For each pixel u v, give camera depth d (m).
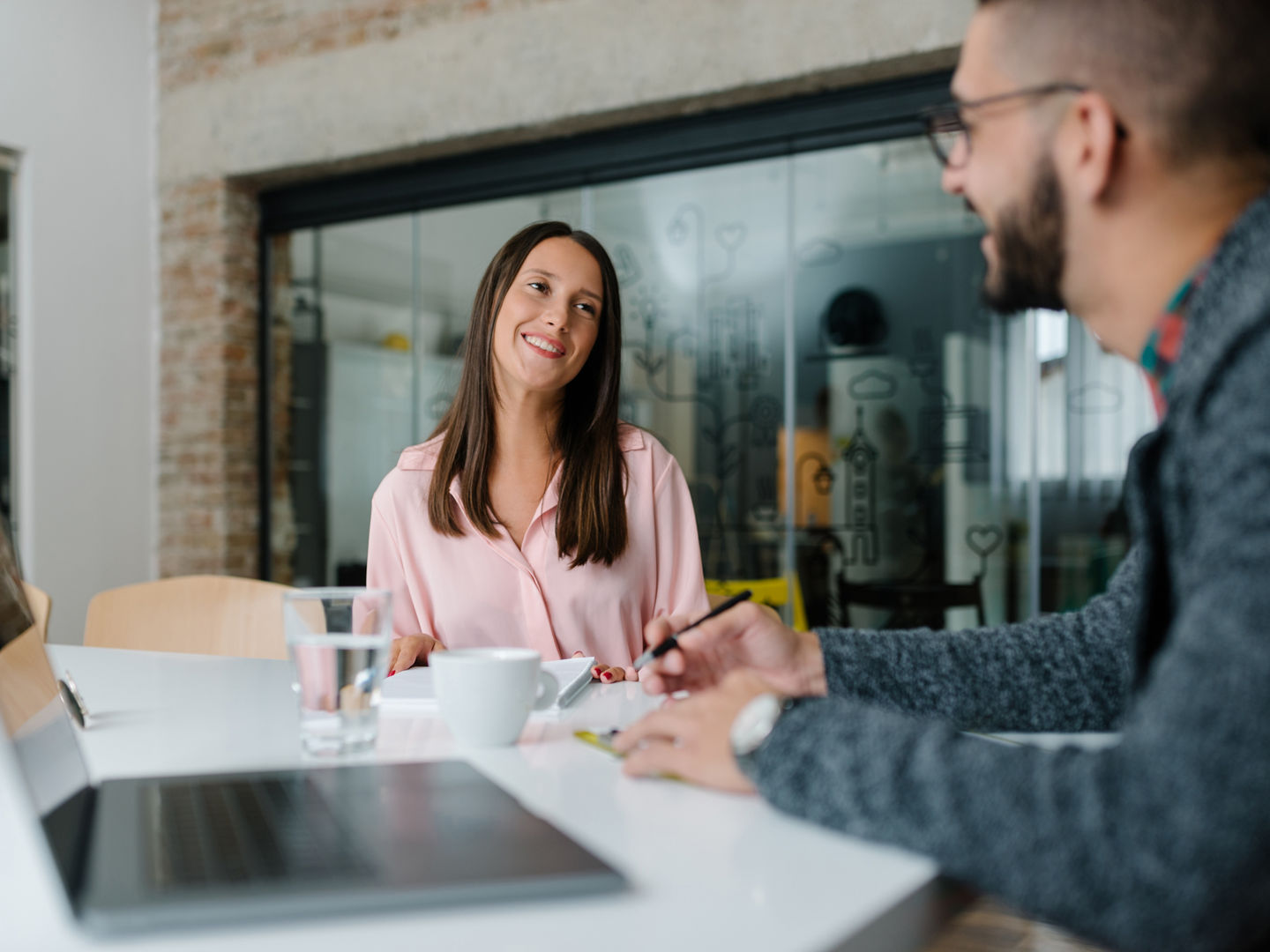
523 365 1.61
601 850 0.58
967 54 0.67
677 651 0.84
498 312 1.66
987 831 0.52
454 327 3.94
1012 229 0.66
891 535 3.41
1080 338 3.16
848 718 0.61
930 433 3.36
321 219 4.21
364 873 0.50
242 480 4.25
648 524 1.71
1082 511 3.17
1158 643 0.61
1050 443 3.21
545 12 3.51
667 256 3.66
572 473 1.65
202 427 4.23
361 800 0.63
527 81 3.54
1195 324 0.57
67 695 0.98
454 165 3.89
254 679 1.17
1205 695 0.48
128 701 1.03
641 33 3.35
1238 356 0.54
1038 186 0.63
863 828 0.56
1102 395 3.13
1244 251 0.56
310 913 0.47
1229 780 0.46
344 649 0.79
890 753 0.57
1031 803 0.51
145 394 4.30
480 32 3.63
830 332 3.46
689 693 0.86
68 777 0.64
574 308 1.64
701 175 3.59
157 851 0.53
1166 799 0.47
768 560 3.58
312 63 3.97
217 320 4.20
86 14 4.06
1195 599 0.51
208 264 4.22
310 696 0.79
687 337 3.65
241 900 0.46
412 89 3.76
